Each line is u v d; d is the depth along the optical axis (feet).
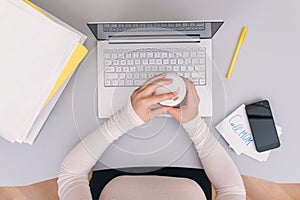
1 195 5.26
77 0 3.56
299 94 3.57
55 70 3.26
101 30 3.51
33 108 3.27
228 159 3.49
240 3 3.56
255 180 5.25
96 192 3.99
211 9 3.56
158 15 3.57
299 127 3.56
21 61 3.23
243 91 3.57
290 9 3.54
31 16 3.20
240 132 3.57
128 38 3.50
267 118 3.55
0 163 3.56
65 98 3.56
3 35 3.19
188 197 3.59
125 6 3.56
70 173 3.43
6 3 3.18
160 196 3.57
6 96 3.24
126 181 3.69
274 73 3.57
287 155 3.57
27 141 3.46
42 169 3.58
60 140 3.58
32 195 5.27
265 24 3.56
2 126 3.26
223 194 3.42
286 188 5.24
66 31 3.24
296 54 3.56
